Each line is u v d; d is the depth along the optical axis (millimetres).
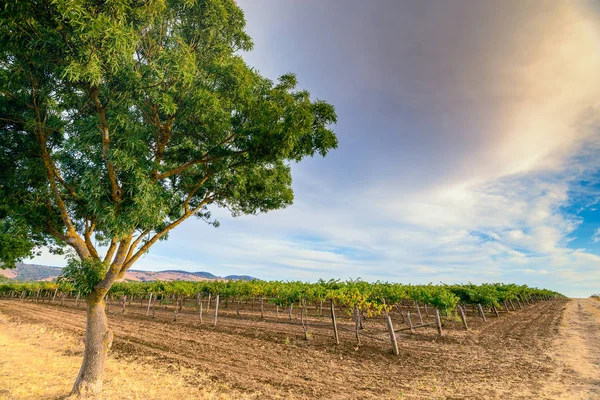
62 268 7672
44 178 7980
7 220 8297
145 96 7234
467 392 9031
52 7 5230
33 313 29734
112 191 7250
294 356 13492
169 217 9859
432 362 12680
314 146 8977
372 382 10086
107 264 8281
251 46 9148
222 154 8461
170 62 6422
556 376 10359
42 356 12219
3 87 6688
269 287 28906
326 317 26562
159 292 36031
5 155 7770
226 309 34031
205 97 7055
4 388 7980
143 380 9422
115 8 5523
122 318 26406
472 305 34375
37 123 6980
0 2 5086
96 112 7996
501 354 13891
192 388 8844
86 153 7379
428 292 24516
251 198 11836
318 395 8758
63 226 9086
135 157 7023
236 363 12102
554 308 38750
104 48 5668
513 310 35219
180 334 18344
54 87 7148
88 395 7375
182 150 9344
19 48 5746
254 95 8805
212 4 7898
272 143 8070
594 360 12367
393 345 14062
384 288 24859
